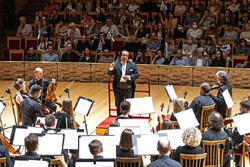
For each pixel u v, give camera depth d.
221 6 18.00
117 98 9.78
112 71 9.52
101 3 18.56
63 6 18.62
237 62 14.31
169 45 15.52
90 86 14.02
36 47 16.20
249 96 8.38
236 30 16.52
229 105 8.06
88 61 14.74
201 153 5.85
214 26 16.16
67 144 6.34
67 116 7.61
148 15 17.69
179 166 5.28
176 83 14.17
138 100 8.48
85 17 17.42
